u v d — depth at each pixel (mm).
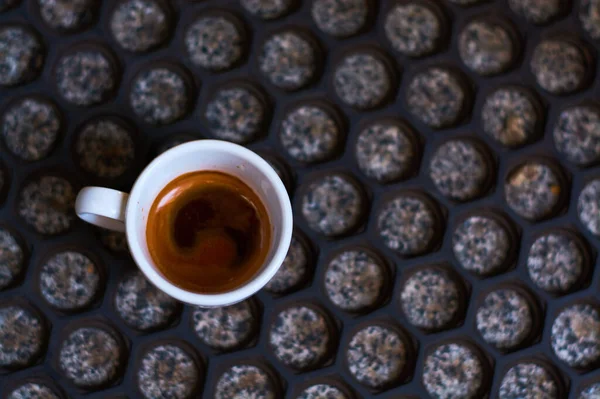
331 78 590
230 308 588
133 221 516
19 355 582
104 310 582
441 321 595
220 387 586
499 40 598
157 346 585
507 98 598
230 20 590
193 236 550
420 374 590
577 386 596
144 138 583
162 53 585
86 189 519
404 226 593
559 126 598
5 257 582
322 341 592
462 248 596
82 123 582
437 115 596
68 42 583
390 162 593
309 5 591
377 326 593
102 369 583
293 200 586
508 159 595
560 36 597
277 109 587
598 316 597
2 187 581
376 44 592
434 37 597
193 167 540
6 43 582
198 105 585
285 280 589
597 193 597
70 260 583
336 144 592
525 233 593
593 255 596
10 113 581
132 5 586
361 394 589
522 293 596
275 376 588
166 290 516
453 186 596
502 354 594
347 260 593
